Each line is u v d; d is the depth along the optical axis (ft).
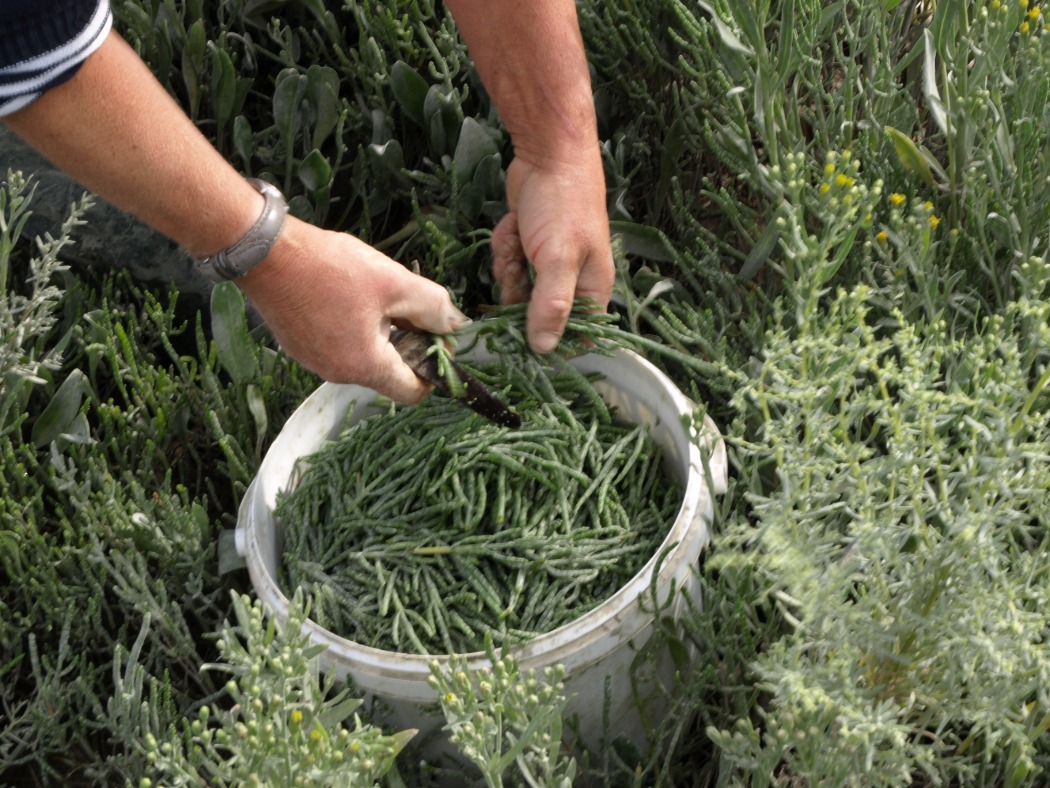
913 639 3.95
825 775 3.81
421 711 4.54
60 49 3.50
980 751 4.49
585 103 5.14
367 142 7.47
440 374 4.88
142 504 5.76
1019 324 5.28
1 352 5.74
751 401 5.34
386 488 5.19
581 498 5.07
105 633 5.55
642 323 6.49
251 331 6.75
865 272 5.32
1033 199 5.50
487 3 4.81
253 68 7.59
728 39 5.49
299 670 3.82
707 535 4.76
